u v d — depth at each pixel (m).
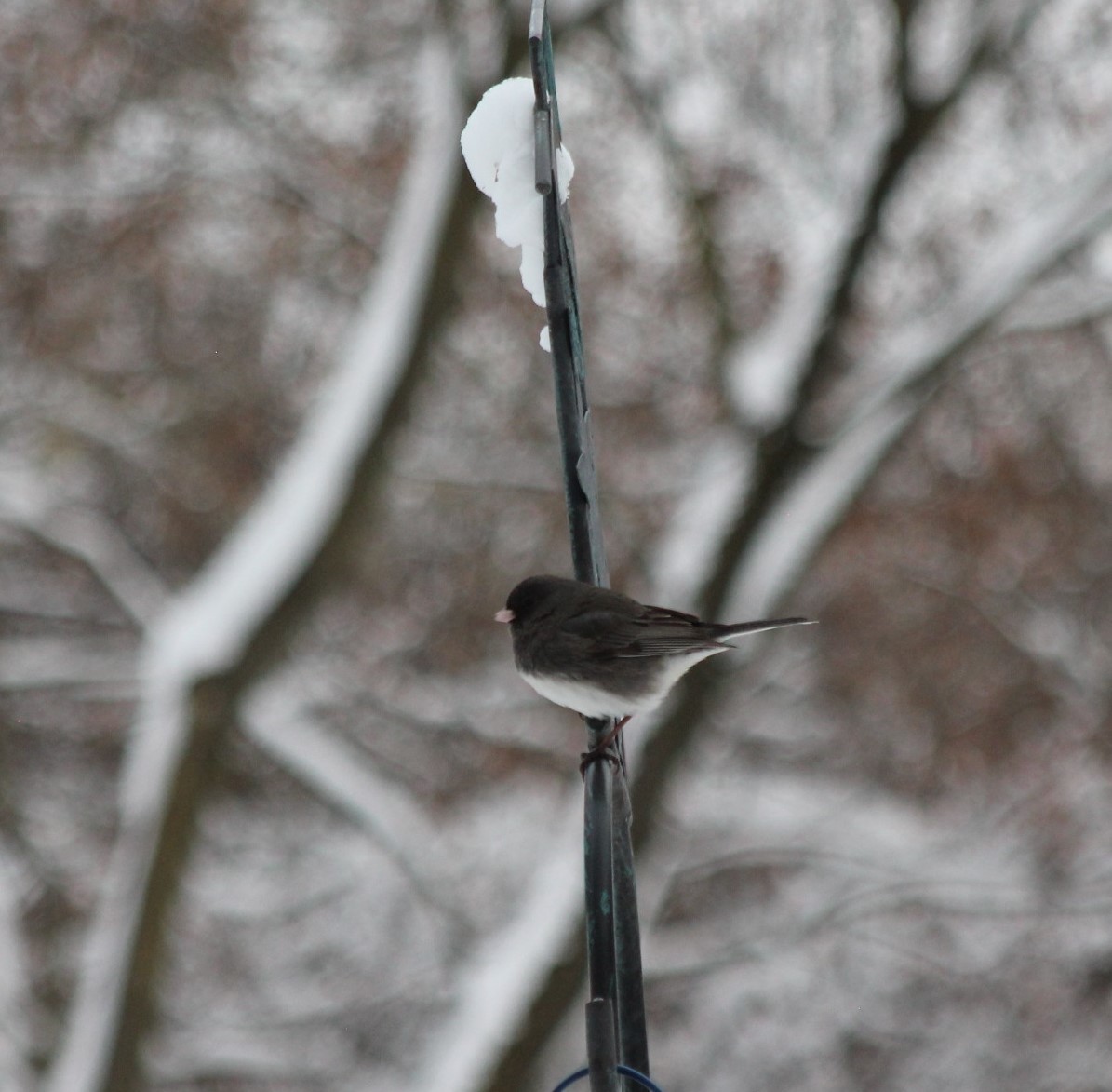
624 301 12.42
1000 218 12.22
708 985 13.20
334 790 12.13
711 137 12.21
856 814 13.29
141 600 12.45
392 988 12.52
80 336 12.08
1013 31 12.02
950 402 12.64
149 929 11.26
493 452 13.12
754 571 12.09
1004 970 13.12
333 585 12.20
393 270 11.97
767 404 12.38
